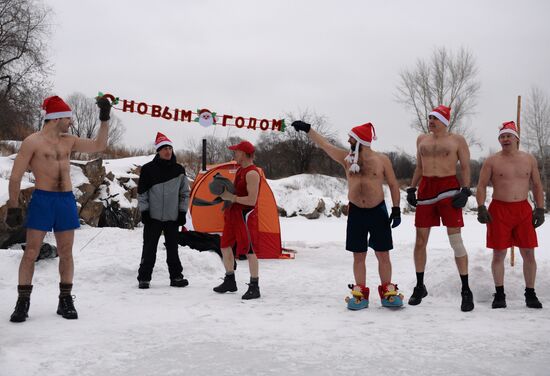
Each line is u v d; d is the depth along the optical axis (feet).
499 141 19.10
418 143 19.44
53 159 16.17
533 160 18.74
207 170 34.27
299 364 11.69
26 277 15.79
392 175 18.29
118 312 17.04
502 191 18.43
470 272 20.48
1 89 90.99
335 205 87.15
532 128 144.46
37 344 13.12
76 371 11.16
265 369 11.35
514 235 18.48
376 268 28.71
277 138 118.83
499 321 15.99
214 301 19.08
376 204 18.11
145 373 11.09
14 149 71.56
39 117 93.71
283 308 17.98
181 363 11.74
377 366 11.55
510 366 11.53
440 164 18.53
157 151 22.29
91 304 18.22
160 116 24.82
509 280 20.15
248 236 19.76
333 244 42.63
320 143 19.53
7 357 11.66
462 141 18.54
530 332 14.56
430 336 14.12
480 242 48.52
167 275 23.98
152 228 21.77
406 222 75.20
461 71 138.31
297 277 25.46
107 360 11.91
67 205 16.39
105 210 46.19
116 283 22.36
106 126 17.38
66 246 16.37
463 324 15.57
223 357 12.18
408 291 21.61
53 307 17.65
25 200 29.78
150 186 21.76
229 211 20.40
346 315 16.88
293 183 96.89
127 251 26.37
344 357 12.21
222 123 25.61
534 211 18.53
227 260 20.89
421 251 18.99
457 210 18.21
